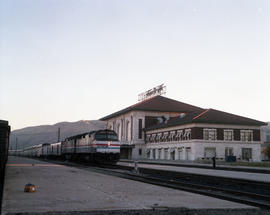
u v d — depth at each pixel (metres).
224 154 53.50
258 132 55.75
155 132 69.06
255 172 25.78
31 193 11.37
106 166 34.16
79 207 8.83
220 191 14.30
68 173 21.41
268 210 9.44
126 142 77.56
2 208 8.55
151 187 14.27
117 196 11.03
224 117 54.66
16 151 150.88
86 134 38.59
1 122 20.03
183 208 9.05
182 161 52.91
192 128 53.41
